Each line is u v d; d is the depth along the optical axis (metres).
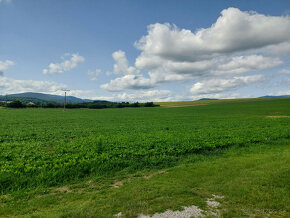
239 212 4.60
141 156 10.10
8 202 5.51
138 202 5.04
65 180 7.05
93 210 4.73
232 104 102.44
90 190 6.32
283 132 17.31
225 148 12.22
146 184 6.46
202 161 9.61
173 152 10.88
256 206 4.86
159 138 15.11
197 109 81.44
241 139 14.26
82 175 7.61
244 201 5.09
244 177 6.70
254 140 14.10
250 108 73.31
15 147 12.91
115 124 29.64
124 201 5.16
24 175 7.20
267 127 22.00
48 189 6.40
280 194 5.33
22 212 4.96
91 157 9.80
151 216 4.43
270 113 50.81
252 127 22.64
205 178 6.86
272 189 5.68
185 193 5.68
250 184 6.07
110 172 7.97
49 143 14.41
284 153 10.41
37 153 11.08
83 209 4.79
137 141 13.84
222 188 5.84
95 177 7.44
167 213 4.55
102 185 6.78
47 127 25.66
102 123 31.52
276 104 85.06
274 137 15.19
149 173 7.98
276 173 6.86
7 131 21.45
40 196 5.96
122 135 17.56
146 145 12.38
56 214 4.66
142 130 21.67
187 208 4.78
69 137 17.86
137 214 4.53
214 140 14.13
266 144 13.37
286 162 8.38
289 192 5.47
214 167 8.18
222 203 5.04
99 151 11.10
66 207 5.04
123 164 8.86
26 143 14.48
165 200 5.12
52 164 8.60
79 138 16.73
